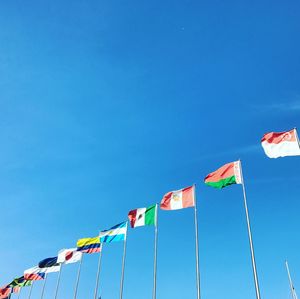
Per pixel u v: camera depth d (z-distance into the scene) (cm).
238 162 2856
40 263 5266
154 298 3189
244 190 2700
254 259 2336
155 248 3434
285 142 2570
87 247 4362
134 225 3738
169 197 3356
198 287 2766
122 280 3653
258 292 2192
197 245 2975
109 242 4047
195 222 3078
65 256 4981
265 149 2636
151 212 3694
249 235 2450
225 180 2853
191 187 3303
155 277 3281
